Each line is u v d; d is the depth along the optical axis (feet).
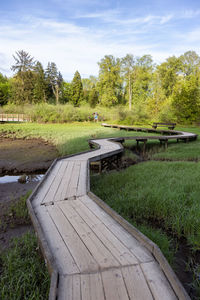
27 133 50.85
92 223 8.74
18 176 22.61
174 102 79.66
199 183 17.15
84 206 10.46
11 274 8.09
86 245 7.18
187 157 29.84
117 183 18.30
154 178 18.90
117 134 50.16
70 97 170.81
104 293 5.15
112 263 6.24
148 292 5.19
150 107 85.76
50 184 13.71
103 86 149.79
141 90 144.77
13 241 10.82
